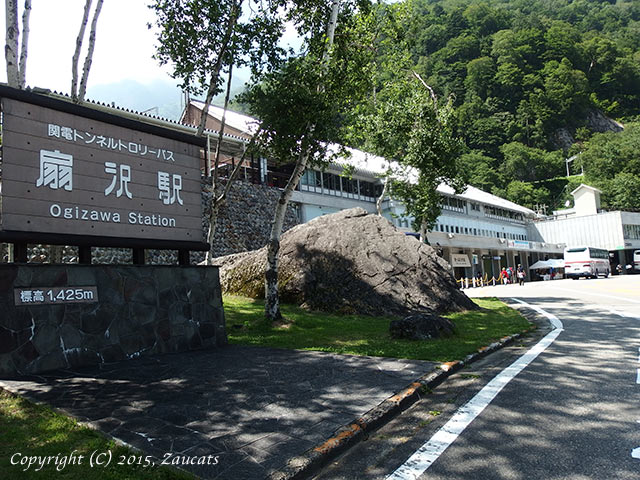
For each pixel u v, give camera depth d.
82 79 8.80
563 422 3.99
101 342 6.21
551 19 117.31
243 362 6.33
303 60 10.80
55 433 3.63
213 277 8.07
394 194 21.28
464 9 110.06
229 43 10.96
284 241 14.69
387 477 3.11
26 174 5.70
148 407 4.31
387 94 19.14
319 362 6.35
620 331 8.98
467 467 3.19
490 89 99.56
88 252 6.34
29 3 7.90
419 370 5.87
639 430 3.73
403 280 13.06
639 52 110.38
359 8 12.41
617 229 55.09
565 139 99.25
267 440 3.60
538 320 11.70
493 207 52.88
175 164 7.57
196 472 3.04
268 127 10.52
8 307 5.36
